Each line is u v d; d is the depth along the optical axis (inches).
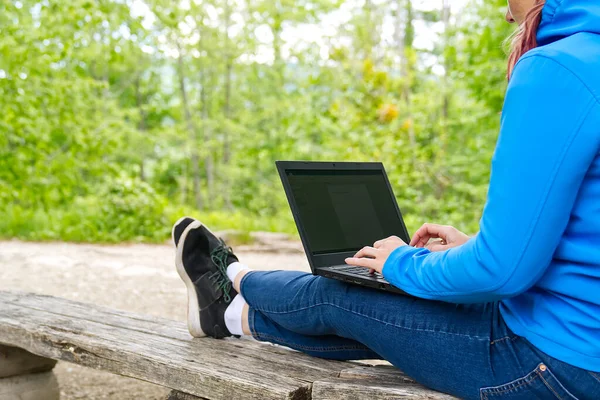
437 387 62.7
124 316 99.0
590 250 51.7
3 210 465.1
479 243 52.8
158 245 430.0
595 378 52.9
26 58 425.1
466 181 628.4
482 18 498.9
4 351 101.0
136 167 893.8
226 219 526.6
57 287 261.1
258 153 880.3
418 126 624.1
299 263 349.1
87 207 505.4
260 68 872.9
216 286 85.2
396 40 765.3
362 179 84.4
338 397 65.4
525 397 56.4
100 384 141.1
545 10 54.2
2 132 430.0
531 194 49.8
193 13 751.1
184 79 925.2
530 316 56.1
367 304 67.1
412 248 62.4
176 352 79.5
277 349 82.7
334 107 612.4
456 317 60.7
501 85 480.1
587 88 48.6
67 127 459.2
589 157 49.2
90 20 469.7
